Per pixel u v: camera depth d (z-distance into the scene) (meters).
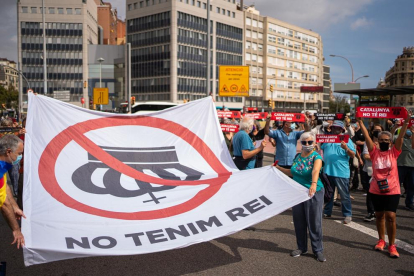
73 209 4.68
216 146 6.50
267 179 5.28
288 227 6.90
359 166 10.33
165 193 5.21
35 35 83.50
